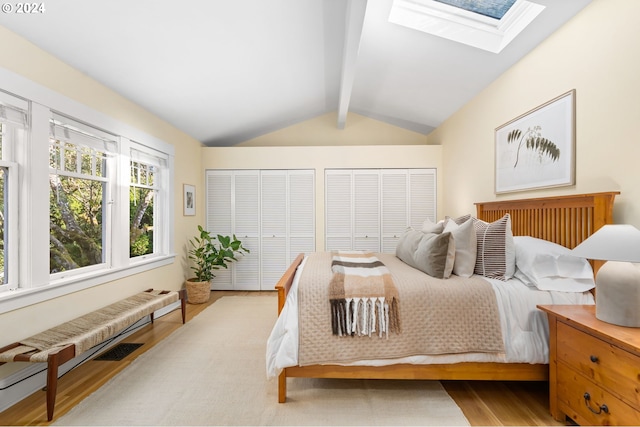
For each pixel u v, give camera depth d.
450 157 4.38
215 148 4.85
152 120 3.60
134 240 3.46
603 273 1.54
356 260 2.85
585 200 2.01
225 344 2.81
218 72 3.17
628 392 1.27
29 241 2.10
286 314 1.93
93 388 2.08
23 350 1.85
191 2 2.20
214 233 4.86
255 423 1.72
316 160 4.78
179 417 1.77
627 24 1.76
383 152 4.75
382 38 2.96
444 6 2.61
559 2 2.08
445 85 3.59
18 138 2.08
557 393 1.71
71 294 2.40
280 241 4.83
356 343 1.87
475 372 1.89
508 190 2.92
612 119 1.86
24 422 1.74
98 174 2.87
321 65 3.50
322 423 1.72
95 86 2.69
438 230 2.75
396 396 1.98
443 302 1.89
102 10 2.05
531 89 2.61
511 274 2.13
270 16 2.53
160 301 2.96
